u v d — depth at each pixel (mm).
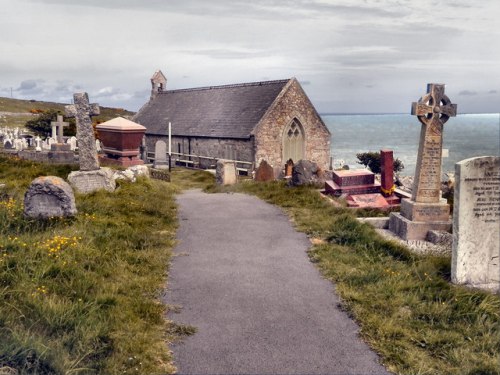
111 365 4734
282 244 9750
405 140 122250
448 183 17312
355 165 52750
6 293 5715
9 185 12609
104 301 6086
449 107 10867
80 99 13461
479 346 5555
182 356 5199
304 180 16906
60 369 4426
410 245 10211
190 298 6840
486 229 7520
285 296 6988
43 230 8922
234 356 5234
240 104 32812
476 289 7234
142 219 10859
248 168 29141
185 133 34250
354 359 5246
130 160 21547
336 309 6566
